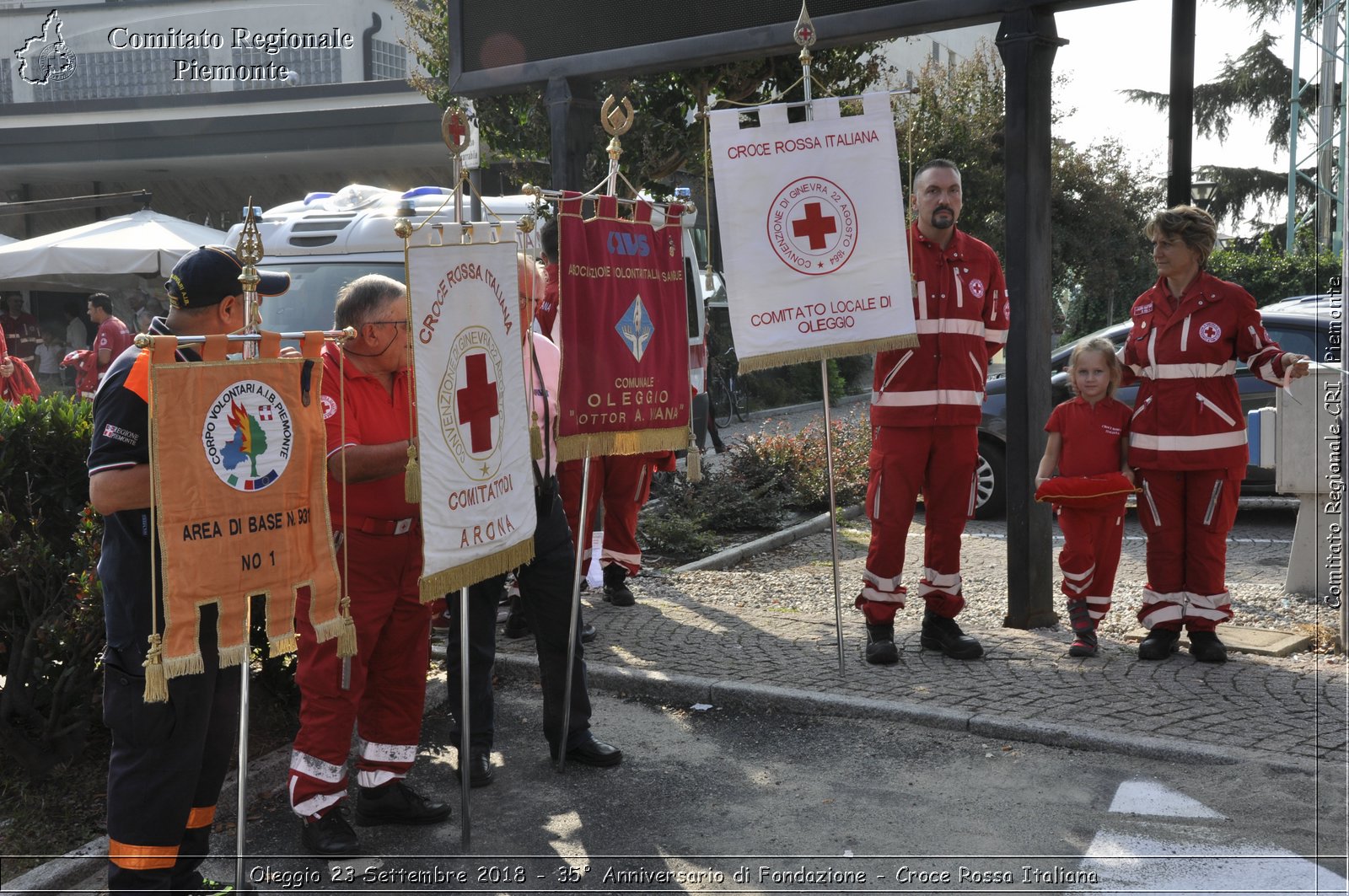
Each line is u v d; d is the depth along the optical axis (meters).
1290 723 4.64
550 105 7.36
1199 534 5.53
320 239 8.02
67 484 5.04
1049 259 6.18
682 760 4.64
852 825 3.98
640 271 4.68
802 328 5.36
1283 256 20.95
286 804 4.34
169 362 2.95
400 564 3.96
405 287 3.85
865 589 5.73
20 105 19.45
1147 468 5.57
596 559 7.07
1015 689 5.15
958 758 4.52
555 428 4.52
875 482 5.70
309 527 3.31
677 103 12.70
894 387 5.59
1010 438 6.24
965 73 24.23
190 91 21.09
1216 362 5.42
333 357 3.76
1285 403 6.89
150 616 3.11
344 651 3.42
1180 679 5.27
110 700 3.15
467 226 3.81
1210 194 37.81
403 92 18.05
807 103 5.34
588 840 3.96
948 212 5.52
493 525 3.89
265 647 4.90
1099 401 5.72
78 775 4.53
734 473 10.40
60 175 20.80
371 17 20.69
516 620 6.22
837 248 5.34
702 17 6.77
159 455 2.93
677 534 8.84
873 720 4.94
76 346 17.78
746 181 5.34
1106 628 6.35
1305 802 3.96
